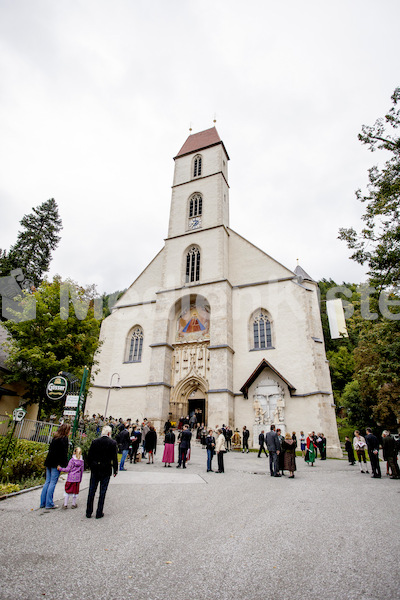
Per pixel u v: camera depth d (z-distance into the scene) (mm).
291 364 28469
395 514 8164
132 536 6715
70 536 6637
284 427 26688
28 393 22281
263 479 13531
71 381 15781
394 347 19203
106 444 8156
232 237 36469
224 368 29203
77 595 4488
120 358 35312
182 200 40375
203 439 27078
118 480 12305
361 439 16906
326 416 25969
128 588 4711
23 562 5410
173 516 8086
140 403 32281
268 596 4535
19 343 21359
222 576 5105
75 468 8859
